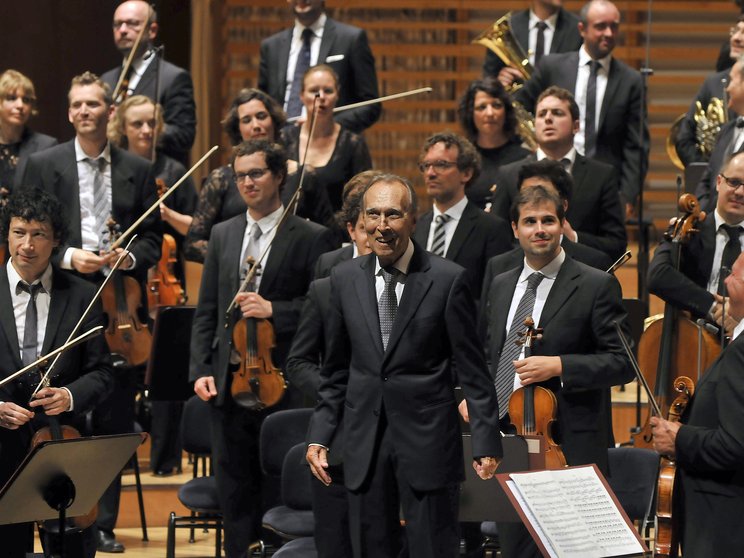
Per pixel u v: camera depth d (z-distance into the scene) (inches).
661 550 462.9
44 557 512.1
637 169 761.0
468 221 592.1
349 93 786.8
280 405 583.5
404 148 1139.3
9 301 510.3
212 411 581.3
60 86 987.9
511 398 496.1
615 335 498.9
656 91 1130.0
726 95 743.1
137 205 630.5
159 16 1015.6
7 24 976.9
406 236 439.5
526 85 784.9
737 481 436.5
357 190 554.6
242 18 1113.4
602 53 763.4
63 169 622.5
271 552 578.6
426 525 435.5
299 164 663.1
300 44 793.6
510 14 843.4
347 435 445.1
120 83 749.9
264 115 674.2
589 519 404.8
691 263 565.6
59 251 588.7
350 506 447.2
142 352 626.2
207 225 649.6
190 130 804.0
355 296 449.7
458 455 442.0
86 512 467.5
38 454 433.7
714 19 1131.3
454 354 444.5
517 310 514.6
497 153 722.8
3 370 504.7
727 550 436.8
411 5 1138.7
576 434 496.7
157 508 689.6
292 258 585.3
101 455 453.1
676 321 561.9
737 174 548.1
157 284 697.0
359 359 445.7
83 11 987.3
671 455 454.9
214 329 588.1
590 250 560.4
